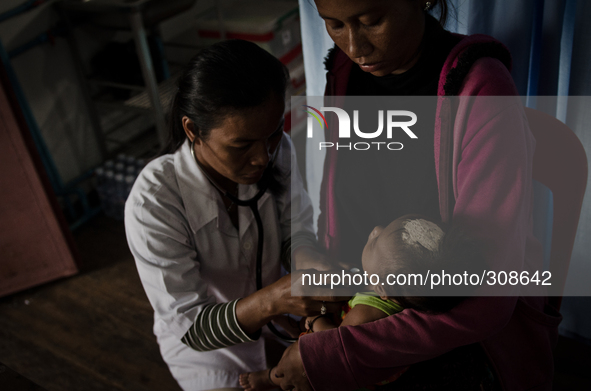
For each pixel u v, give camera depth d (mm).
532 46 1202
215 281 1165
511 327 938
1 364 693
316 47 1428
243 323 982
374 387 991
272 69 817
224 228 1083
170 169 1052
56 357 1928
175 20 2986
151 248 1028
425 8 771
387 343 811
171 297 1044
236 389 1173
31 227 2148
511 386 955
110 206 2705
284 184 1164
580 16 1114
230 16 2770
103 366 1871
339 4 683
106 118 2871
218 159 895
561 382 1513
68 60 2570
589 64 1153
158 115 2430
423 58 841
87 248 2506
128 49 2553
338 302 974
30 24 2359
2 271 2182
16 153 1991
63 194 2598
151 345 1944
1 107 1898
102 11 2227
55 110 2580
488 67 754
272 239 1167
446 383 956
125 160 2725
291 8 2797
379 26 712
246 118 800
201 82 803
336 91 1038
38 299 2223
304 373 875
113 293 2219
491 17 1127
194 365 1199
